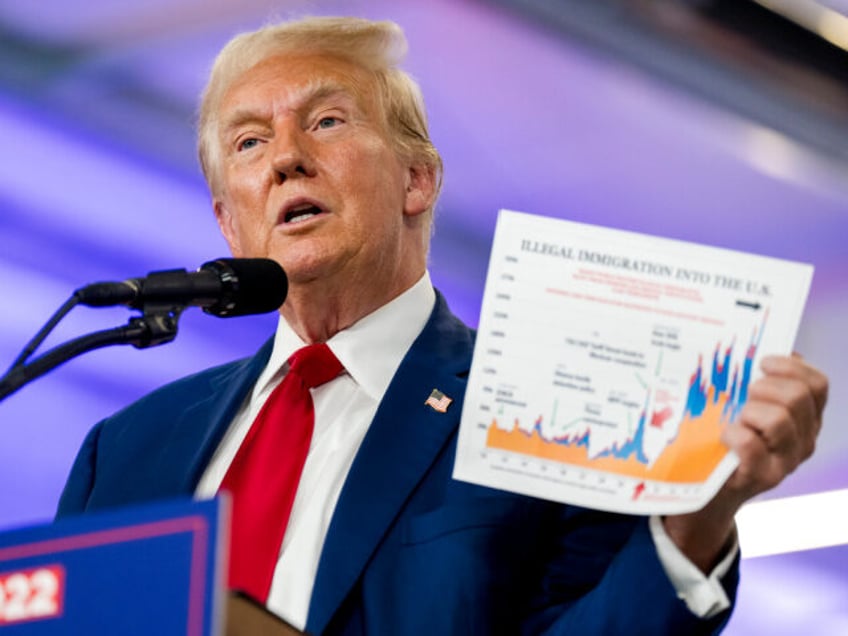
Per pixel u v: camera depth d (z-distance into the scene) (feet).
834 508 19.13
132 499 11.82
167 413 12.48
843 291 21.18
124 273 18.66
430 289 12.74
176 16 19.17
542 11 20.67
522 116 20.59
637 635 9.75
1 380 8.75
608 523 11.01
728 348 9.50
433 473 11.13
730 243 21.35
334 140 12.41
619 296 9.64
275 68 12.73
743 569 18.52
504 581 10.68
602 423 9.55
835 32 22.20
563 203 20.80
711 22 21.35
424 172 12.93
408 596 10.54
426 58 20.38
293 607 10.71
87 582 7.47
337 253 12.05
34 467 17.17
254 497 11.30
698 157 21.27
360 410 11.78
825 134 21.89
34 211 18.45
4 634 7.45
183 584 7.34
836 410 20.44
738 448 9.29
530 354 9.67
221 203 13.14
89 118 18.88
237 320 17.89
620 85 20.92
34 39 18.78
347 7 19.95
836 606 18.38
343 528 10.82
